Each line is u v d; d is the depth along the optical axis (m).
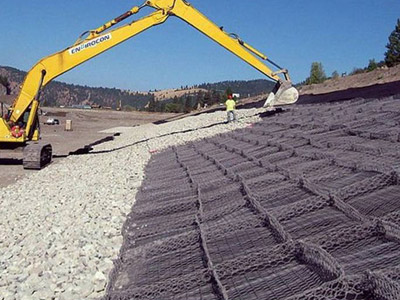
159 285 5.31
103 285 6.14
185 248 6.54
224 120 31.52
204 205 8.70
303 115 18.56
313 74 64.12
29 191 14.75
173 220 8.23
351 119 13.16
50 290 6.05
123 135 44.28
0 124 19.47
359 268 4.30
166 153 20.02
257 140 15.02
